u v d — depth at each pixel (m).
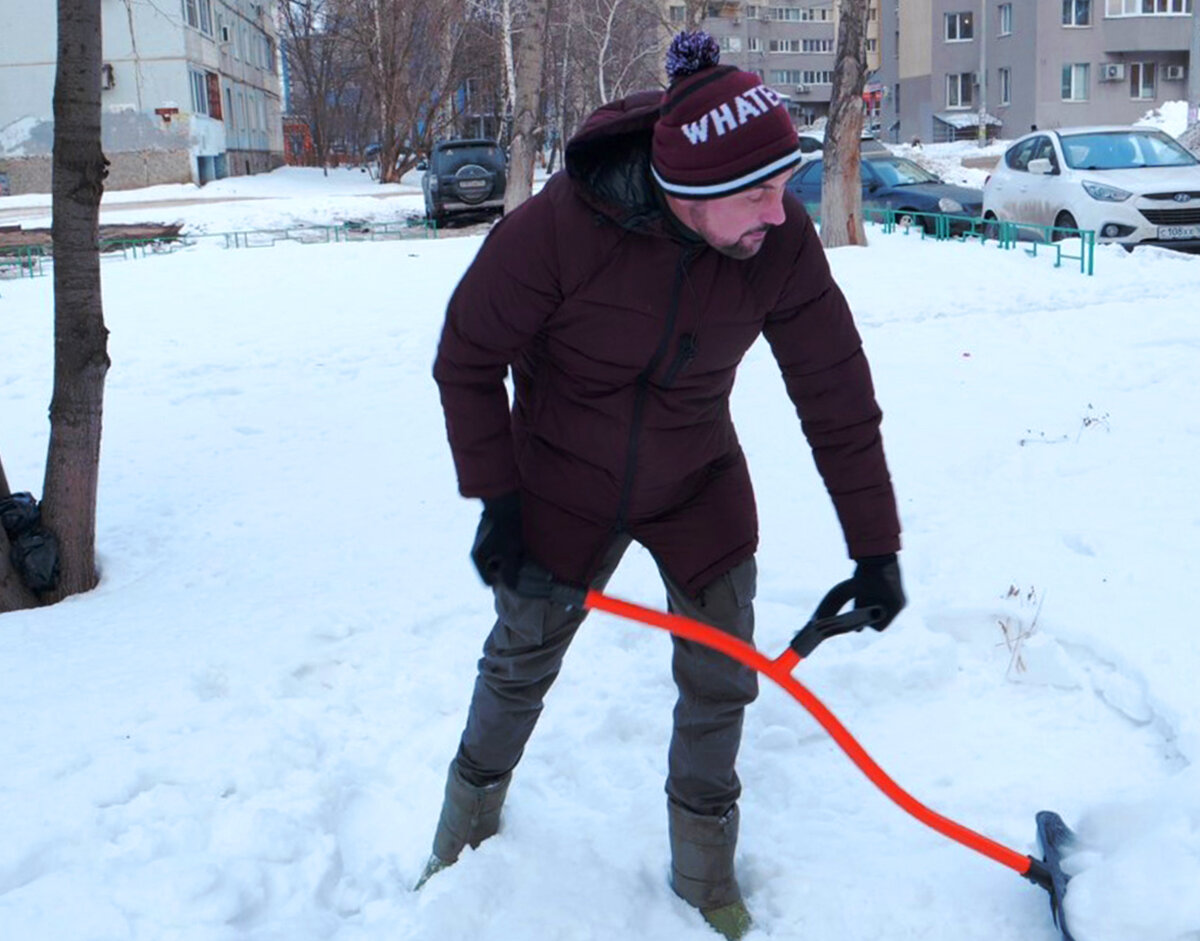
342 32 42.91
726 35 75.75
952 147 45.91
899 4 56.12
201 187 34.47
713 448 2.80
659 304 2.52
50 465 5.51
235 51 41.81
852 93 14.20
